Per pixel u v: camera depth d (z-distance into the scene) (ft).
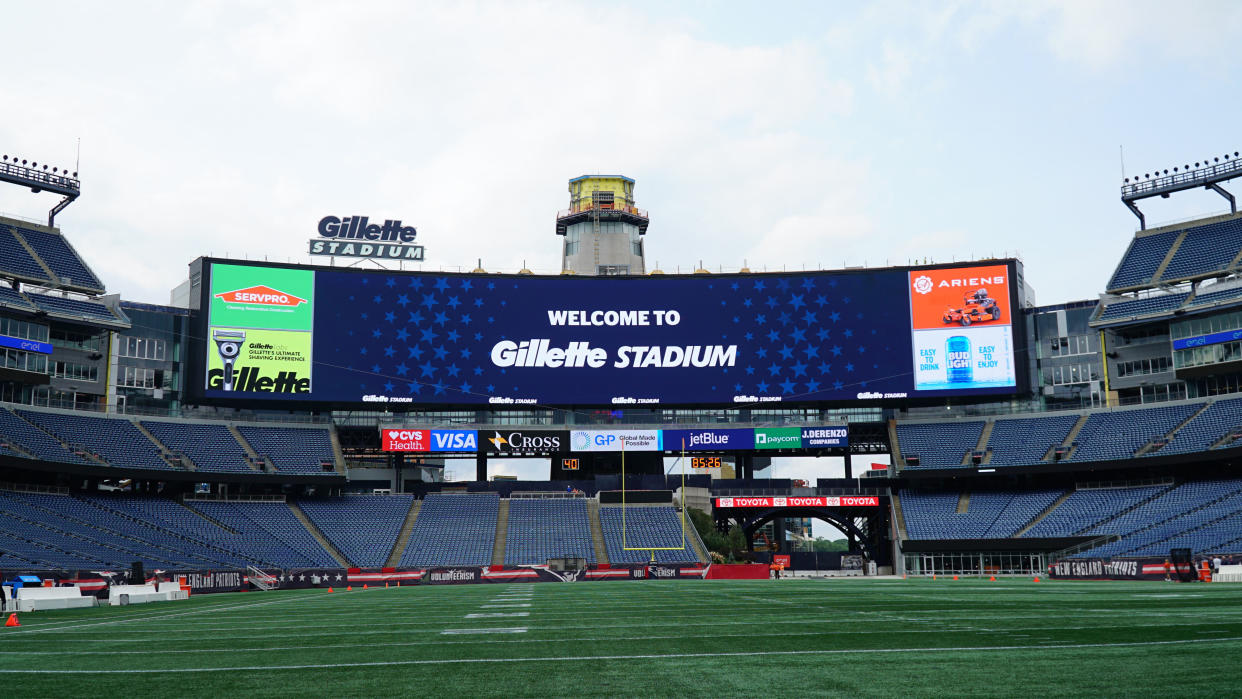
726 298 260.21
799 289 260.42
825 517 267.18
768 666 44.01
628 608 93.97
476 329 255.50
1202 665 40.75
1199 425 233.96
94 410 243.60
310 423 263.29
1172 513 217.36
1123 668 40.68
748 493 262.06
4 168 236.84
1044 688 36.32
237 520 235.81
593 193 357.41
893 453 263.90
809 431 255.91
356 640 61.21
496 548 239.50
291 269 250.16
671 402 255.91
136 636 68.64
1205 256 248.11
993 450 255.09
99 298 252.62
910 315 257.34
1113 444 242.17
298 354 247.29
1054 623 64.18
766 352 257.75
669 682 39.75
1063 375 265.75
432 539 242.17
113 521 213.05
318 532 239.91
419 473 282.56
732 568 221.87
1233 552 185.37
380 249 267.18
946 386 253.24
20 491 214.69
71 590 126.00
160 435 243.60
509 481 271.90
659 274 261.85
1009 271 254.88
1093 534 224.33
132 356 250.98
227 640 63.41
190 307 252.01
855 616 75.15
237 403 243.81
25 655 54.70
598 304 259.39
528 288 258.78
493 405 252.83
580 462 271.49
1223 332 237.45
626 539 246.27
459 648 54.44
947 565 240.94
